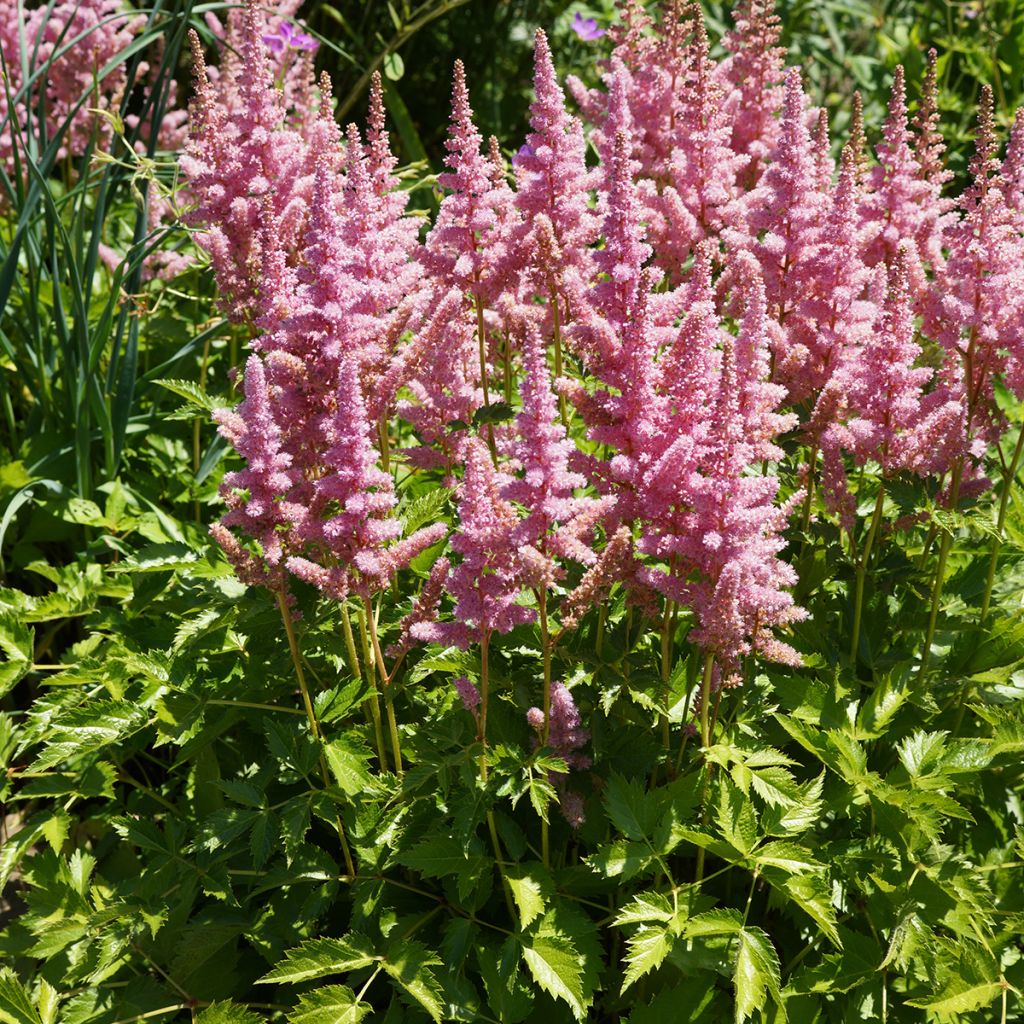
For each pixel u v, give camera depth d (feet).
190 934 3.35
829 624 4.00
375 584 3.11
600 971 3.22
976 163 3.61
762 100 5.06
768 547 3.10
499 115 8.75
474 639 3.07
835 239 3.75
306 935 3.35
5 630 4.00
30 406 5.44
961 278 3.69
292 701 3.80
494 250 3.80
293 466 3.31
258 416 3.02
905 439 3.51
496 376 4.22
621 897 3.38
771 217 3.97
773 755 3.23
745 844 3.06
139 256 4.84
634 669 3.27
